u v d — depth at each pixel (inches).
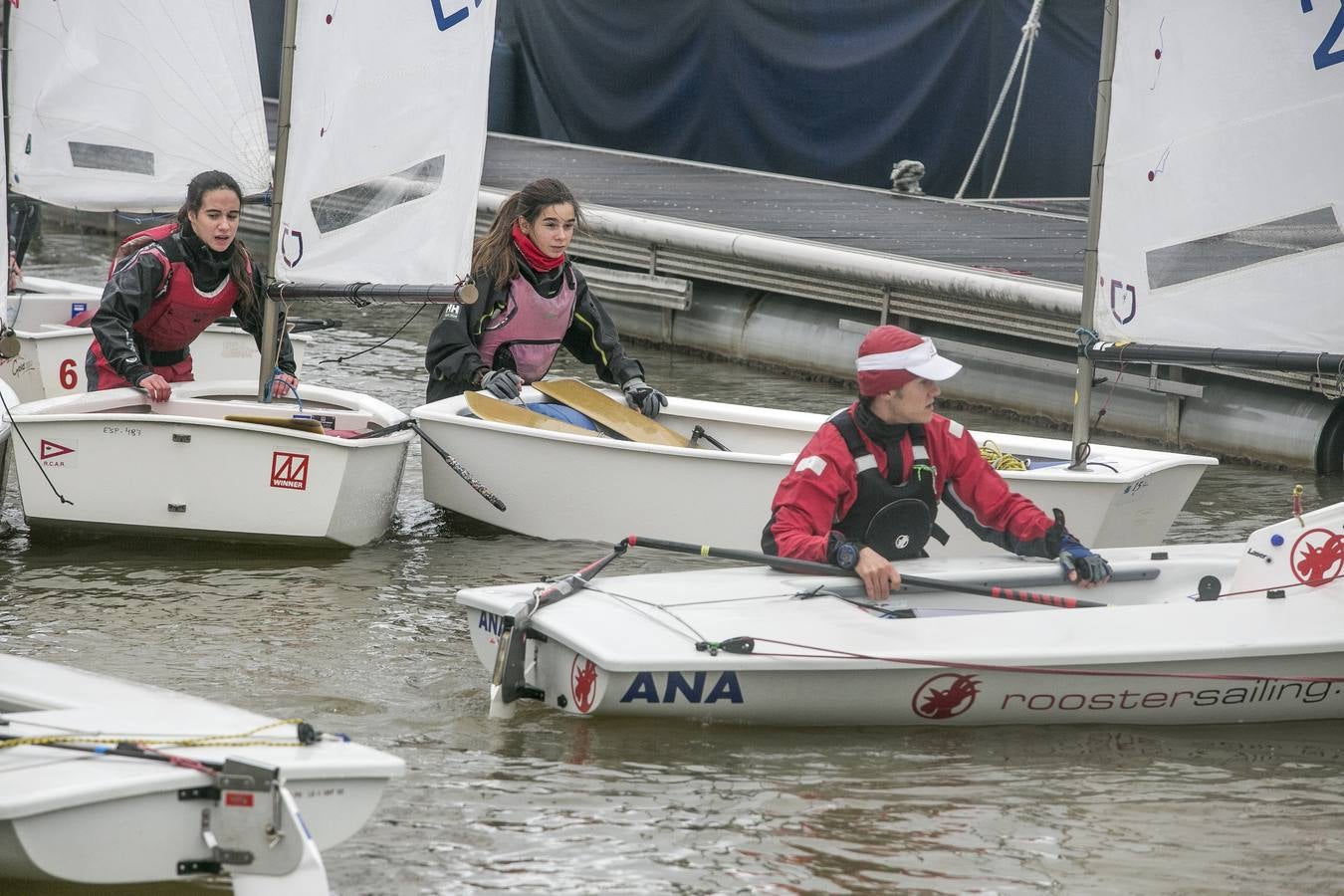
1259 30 805.2
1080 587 754.2
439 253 1005.2
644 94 2513.5
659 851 547.5
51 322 1400.1
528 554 958.4
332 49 983.0
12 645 753.6
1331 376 835.4
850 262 1592.0
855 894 519.8
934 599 725.3
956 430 733.9
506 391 1023.6
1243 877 540.4
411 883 520.1
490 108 2689.5
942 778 620.4
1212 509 1129.4
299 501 928.9
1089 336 898.7
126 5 1157.7
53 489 928.9
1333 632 682.8
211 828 467.2
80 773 464.8
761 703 652.1
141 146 1182.9
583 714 654.5
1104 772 634.2
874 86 2281.0
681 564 946.7
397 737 647.8
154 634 779.4
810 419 1040.8
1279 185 814.5
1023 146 2187.5
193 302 1000.9
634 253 1838.1
